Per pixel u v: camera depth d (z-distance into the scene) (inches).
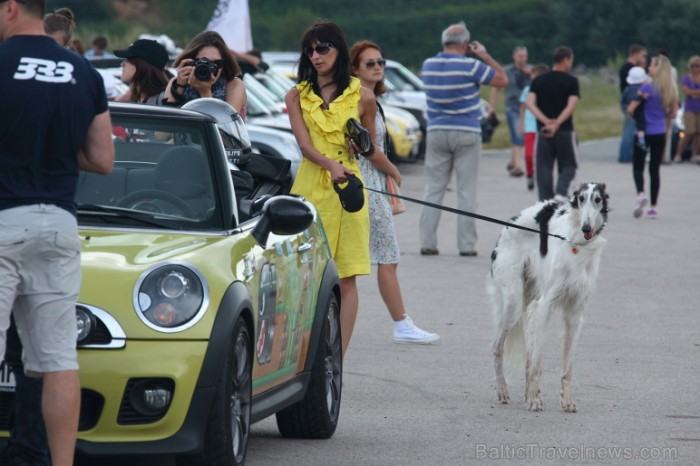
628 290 919.7
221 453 409.7
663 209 1467.8
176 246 426.3
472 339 740.0
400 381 631.8
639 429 539.5
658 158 1376.7
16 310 377.7
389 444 509.4
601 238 586.9
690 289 928.9
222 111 529.0
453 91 1058.1
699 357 696.4
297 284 490.3
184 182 463.2
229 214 458.3
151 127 475.2
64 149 372.5
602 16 4977.9
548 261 588.7
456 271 999.0
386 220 699.4
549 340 748.0
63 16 702.5
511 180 1823.3
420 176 1851.6
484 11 4960.6
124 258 411.5
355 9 4827.8
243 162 545.6
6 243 365.1
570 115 1228.5
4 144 366.6
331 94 595.2
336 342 545.0
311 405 507.8
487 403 590.2
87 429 392.5
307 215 460.1
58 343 374.6
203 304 403.5
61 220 371.2
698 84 2128.4
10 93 365.1
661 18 4970.5
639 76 2085.4
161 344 393.4
